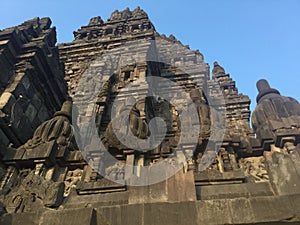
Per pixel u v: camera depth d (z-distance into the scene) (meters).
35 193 6.74
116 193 6.62
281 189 5.95
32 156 7.87
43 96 11.06
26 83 10.03
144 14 31.28
